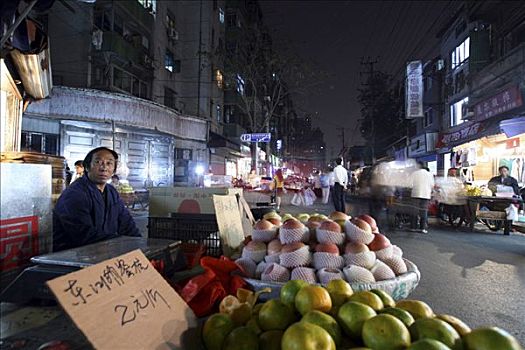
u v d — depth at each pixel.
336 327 1.58
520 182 12.91
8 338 1.39
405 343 1.44
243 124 36.12
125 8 17.91
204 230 3.17
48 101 14.20
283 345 1.44
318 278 2.33
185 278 2.18
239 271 2.43
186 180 21.27
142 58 19.61
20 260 1.74
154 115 18.41
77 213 2.68
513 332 3.40
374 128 36.16
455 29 21.19
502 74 13.73
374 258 2.50
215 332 1.64
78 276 1.37
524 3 13.12
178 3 25.59
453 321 1.69
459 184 10.72
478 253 7.01
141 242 2.21
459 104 20.59
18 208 1.74
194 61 26.16
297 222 2.63
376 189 13.39
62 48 16.69
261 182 18.98
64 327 1.48
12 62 5.15
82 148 16.08
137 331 1.42
